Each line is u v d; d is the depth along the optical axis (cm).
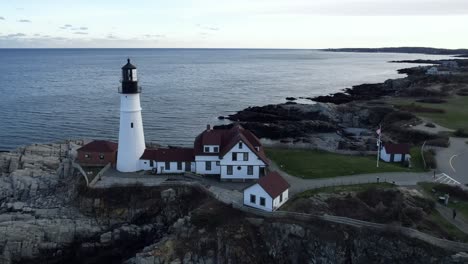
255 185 4606
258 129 10019
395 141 7888
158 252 4194
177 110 12750
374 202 4691
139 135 5859
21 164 6569
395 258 3978
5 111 12319
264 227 4394
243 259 4159
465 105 10788
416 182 5294
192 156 5834
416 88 13875
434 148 6706
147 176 5697
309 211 4509
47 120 11250
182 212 5025
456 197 4856
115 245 4797
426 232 4109
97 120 11281
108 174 5759
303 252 4212
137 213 5056
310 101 14375
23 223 4794
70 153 6812
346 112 11556
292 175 5669
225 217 4547
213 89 17875
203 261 4191
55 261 4681
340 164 6109
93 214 5116
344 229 4175
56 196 5559
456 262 3722
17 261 4588
